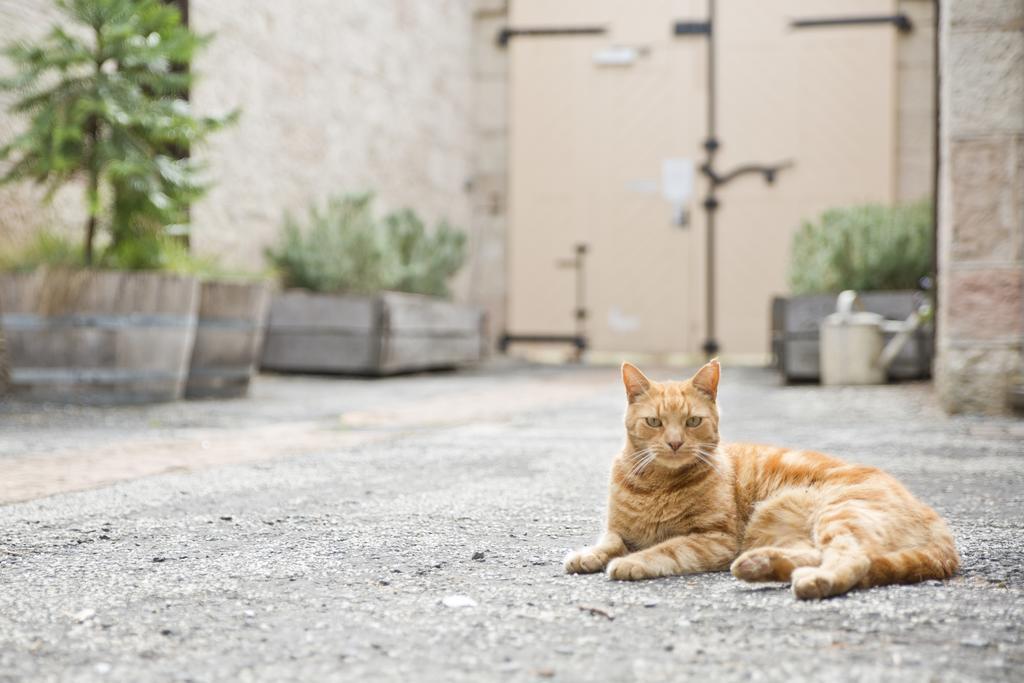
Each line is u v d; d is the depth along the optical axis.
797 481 2.38
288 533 2.84
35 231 6.92
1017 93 6.14
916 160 13.11
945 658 1.71
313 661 1.74
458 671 1.68
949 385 6.32
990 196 6.20
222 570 2.40
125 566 2.45
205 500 3.39
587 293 13.94
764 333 13.41
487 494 3.49
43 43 6.77
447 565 2.44
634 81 13.75
